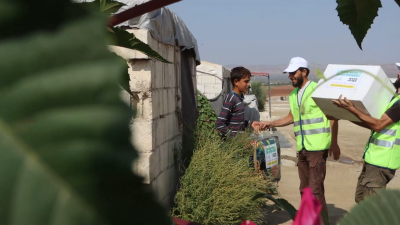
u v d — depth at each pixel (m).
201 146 4.91
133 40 0.89
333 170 8.53
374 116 3.67
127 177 0.22
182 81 5.80
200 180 4.27
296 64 4.66
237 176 4.42
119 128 0.22
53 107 0.22
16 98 0.22
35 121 0.22
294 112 4.79
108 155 0.22
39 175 0.21
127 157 0.22
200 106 6.27
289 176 7.82
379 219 0.48
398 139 3.94
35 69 0.22
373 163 4.01
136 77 3.84
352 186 7.18
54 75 0.22
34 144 0.22
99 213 0.22
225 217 4.16
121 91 0.24
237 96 5.14
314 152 4.60
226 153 4.56
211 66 13.25
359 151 11.25
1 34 0.23
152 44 4.07
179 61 5.56
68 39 0.23
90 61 0.23
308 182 4.85
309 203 0.48
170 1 0.66
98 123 0.22
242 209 4.32
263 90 31.55
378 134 4.00
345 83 3.66
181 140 5.49
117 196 0.22
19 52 0.22
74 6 0.23
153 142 3.93
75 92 0.22
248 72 5.23
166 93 4.68
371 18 0.97
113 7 0.81
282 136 13.68
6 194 0.21
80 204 0.22
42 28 0.23
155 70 4.10
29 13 0.23
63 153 0.22
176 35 5.10
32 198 0.21
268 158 5.29
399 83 4.14
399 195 0.48
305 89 4.62
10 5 0.23
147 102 3.88
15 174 0.21
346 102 3.60
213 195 4.20
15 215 0.21
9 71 0.22
